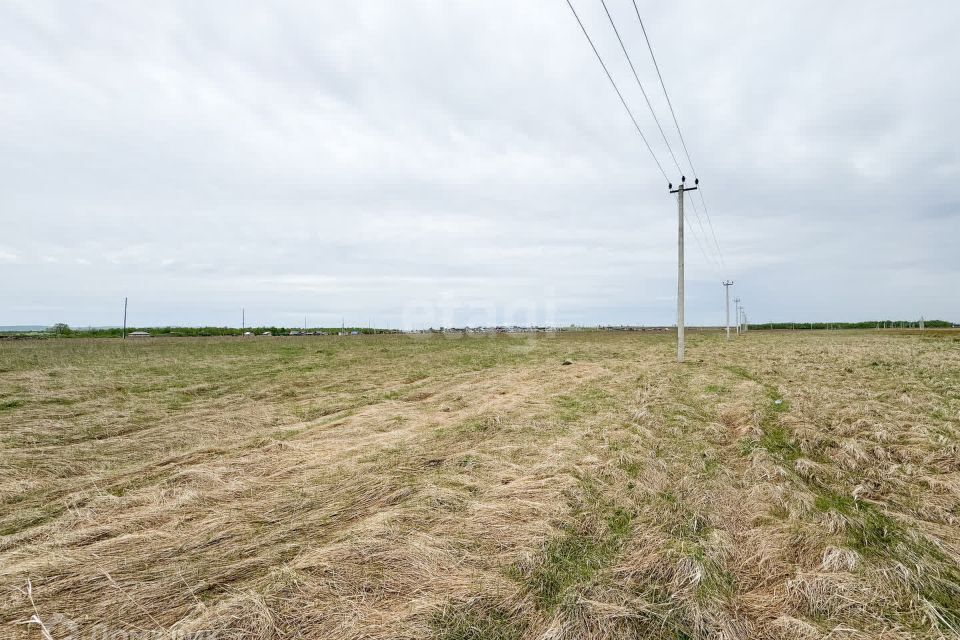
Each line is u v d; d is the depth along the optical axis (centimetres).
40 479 579
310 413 984
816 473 562
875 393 1009
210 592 319
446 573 340
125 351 2472
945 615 289
